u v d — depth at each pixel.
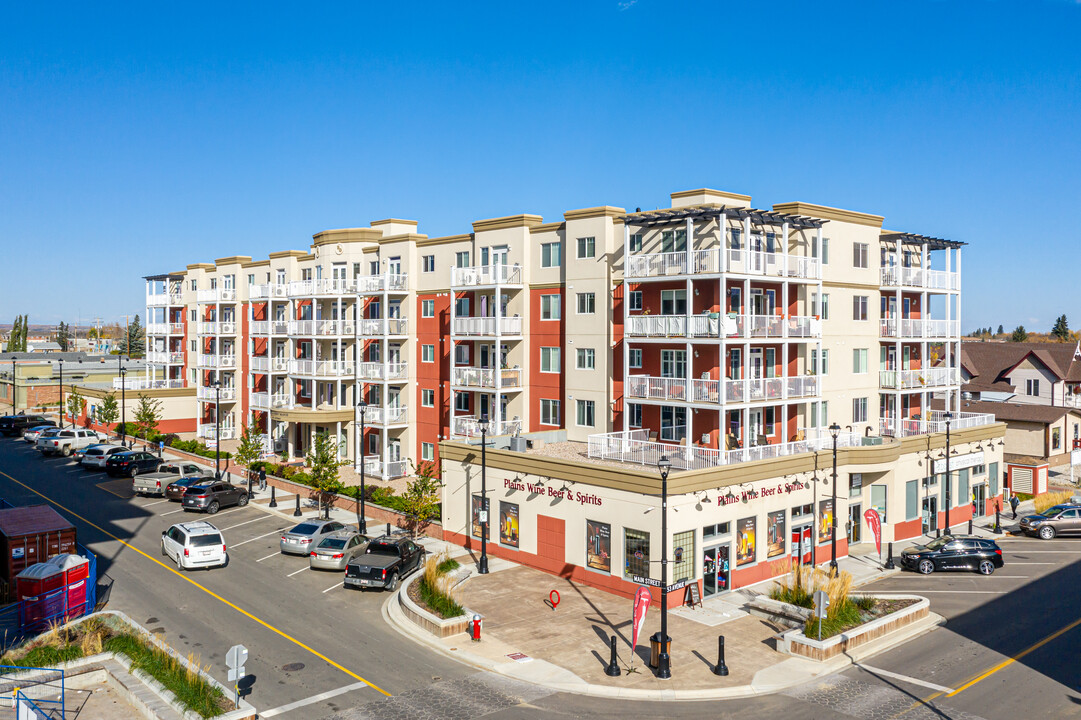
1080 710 20.42
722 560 30.89
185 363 73.69
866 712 20.34
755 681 22.22
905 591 31.45
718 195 36.44
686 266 34.69
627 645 24.86
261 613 27.52
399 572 31.12
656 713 20.28
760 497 32.25
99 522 40.34
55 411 83.94
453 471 37.41
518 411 43.75
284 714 19.78
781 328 35.91
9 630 25.05
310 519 40.91
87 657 22.16
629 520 29.67
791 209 38.53
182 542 32.59
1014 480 51.41
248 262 64.25
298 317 58.16
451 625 25.36
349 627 26.31
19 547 29.75
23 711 17.92
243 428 58.09
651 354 37.41
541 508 33.25
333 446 46.28
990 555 34.00
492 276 42.97
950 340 46.72
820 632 23.95
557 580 31.94
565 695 21.31
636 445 34.28
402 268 50.56
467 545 36.75
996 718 19.98
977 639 25.80
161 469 48.91
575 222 40.56
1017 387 69.38
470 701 20.77
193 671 21.09
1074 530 41.09
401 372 50.34
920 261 47.19
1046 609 28.98
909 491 39.78
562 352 41.62
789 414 38.59
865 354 42.72
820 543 35.47
